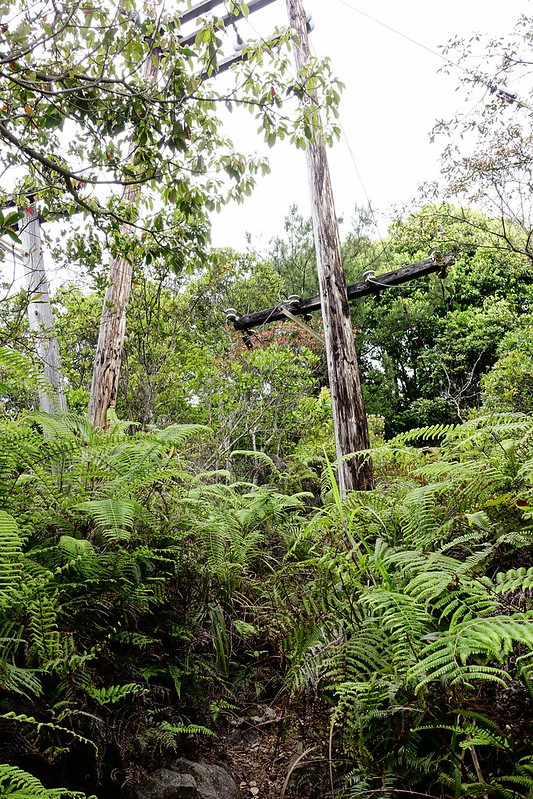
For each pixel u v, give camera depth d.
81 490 2.53
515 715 1.40
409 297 17.73
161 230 3.98
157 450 2.76
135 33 3.17
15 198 3.76
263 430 7.00
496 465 2.09
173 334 7.73
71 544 2.06
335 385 5.03
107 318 6.23
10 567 1.73
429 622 1.69
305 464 5.29
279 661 2.98
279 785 2.10
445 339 16.20
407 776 1.59
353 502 2.43
